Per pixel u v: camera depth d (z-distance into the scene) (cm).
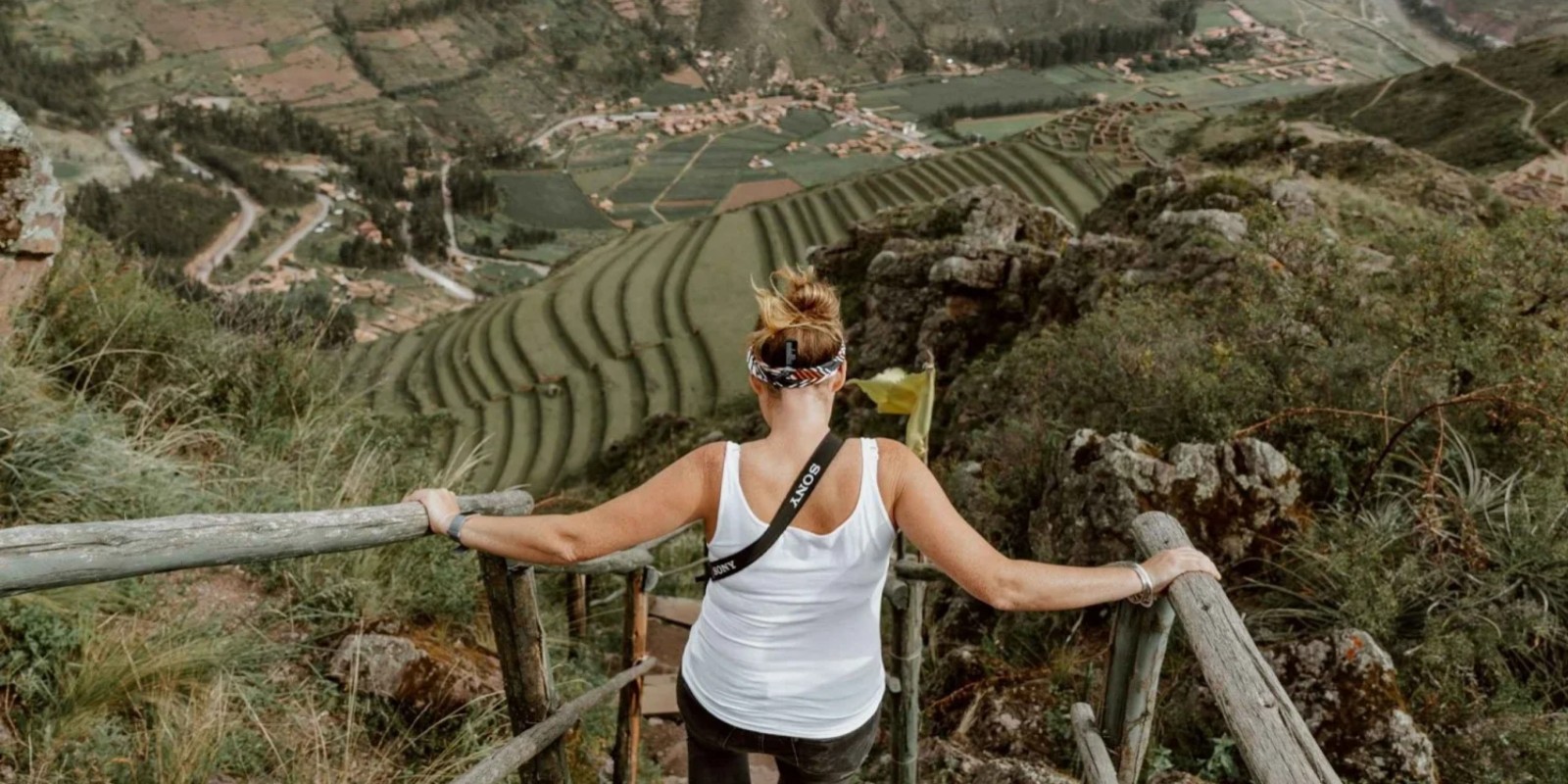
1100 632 668
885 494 231
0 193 622
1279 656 516
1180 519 682
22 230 634
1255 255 993
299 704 486
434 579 612
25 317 693
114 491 554
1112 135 9294
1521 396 686
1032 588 230
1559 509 592
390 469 791
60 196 663
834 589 234
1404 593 570
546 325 7425
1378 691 488
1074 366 986
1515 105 6162
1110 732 274
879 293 2153
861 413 1733
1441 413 658
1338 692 491
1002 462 962
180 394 749
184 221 19588
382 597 584
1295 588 631
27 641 429
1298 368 817
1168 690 561
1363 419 725
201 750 407
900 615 461
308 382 879
